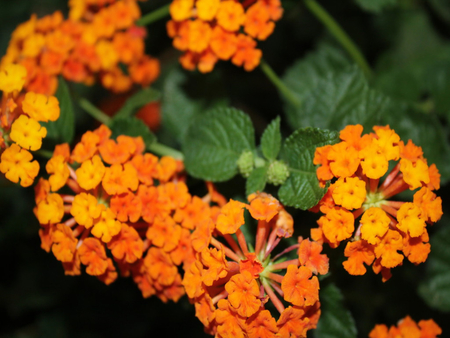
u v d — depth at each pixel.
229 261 0.29
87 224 0.29
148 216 0.30
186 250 0.31
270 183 0.32
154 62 0.39
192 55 0.34
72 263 0.31
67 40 0.35
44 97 0.30
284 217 0.30
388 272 0.29
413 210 0.28
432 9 0.43
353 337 0.32
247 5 0.33
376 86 0.39
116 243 0.30
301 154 0.31
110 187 0.30
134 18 0.37
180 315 0.42
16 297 0.44
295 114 0.37
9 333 0.45
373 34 0.43
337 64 0.40
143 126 0.33
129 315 0.42
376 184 0.29
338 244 0.29
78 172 0.30
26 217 0.44
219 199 0.33
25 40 0.35
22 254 0.44
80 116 0.46
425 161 0.30
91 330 0.43
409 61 0.41
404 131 0.36
